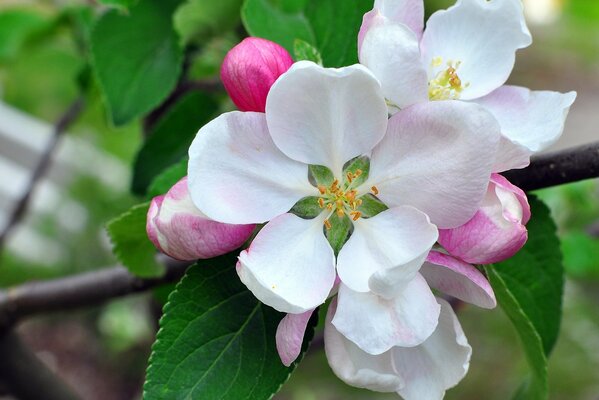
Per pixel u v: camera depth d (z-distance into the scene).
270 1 0.25
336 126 0.21
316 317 0.22
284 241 0.21
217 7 0.29
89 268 0.78
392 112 0.21
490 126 0.20
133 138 0.74
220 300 0.22
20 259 0.79
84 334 0.81
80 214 0.79
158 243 0.21
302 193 0.22
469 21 0.23
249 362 0.22
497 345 0.68
